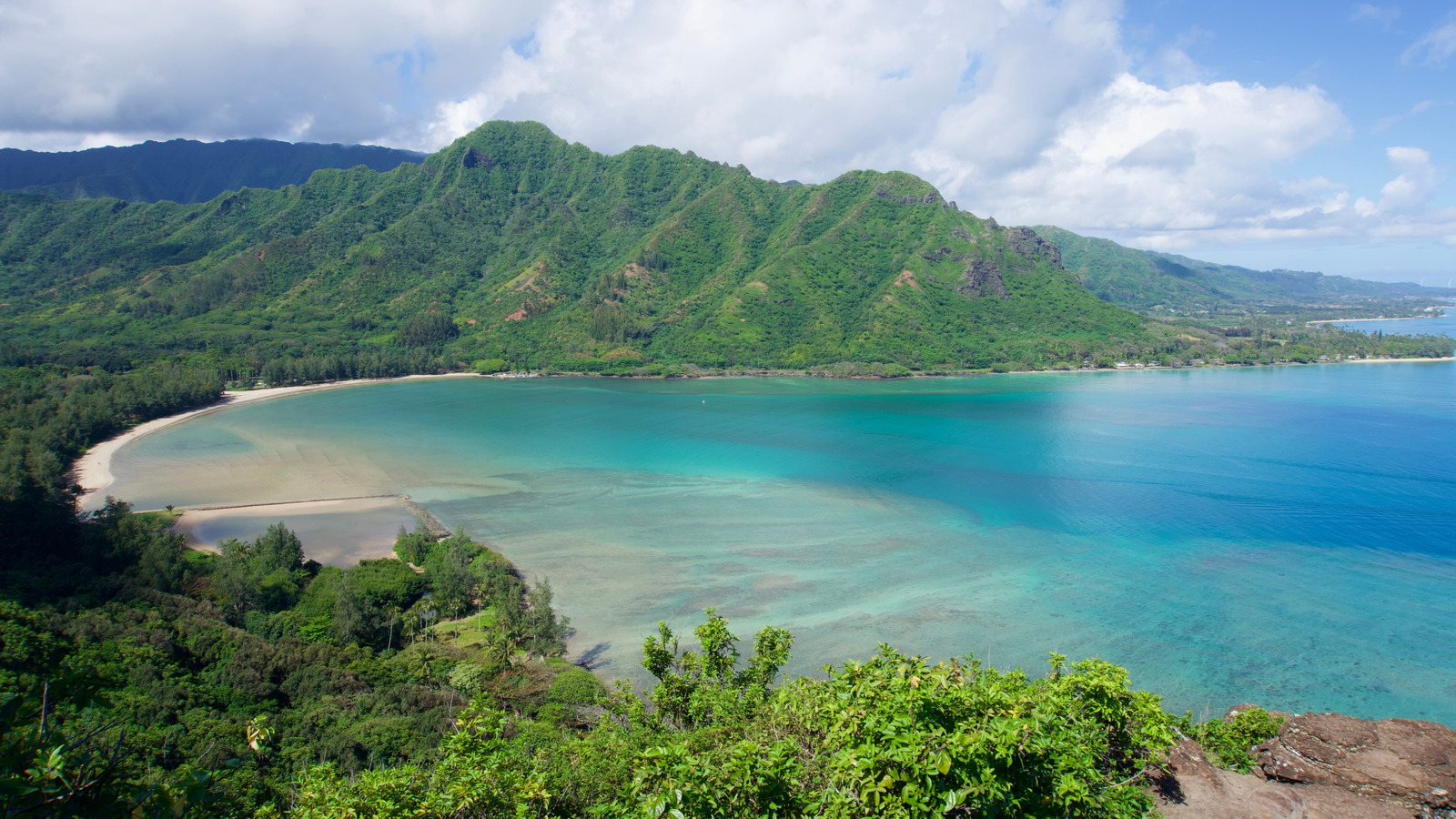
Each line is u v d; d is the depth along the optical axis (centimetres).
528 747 3934
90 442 16275
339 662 6253
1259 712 3238
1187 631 7262
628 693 3800
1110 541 9838
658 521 10675
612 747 2625
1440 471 13288
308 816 2033
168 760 4078
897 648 6881
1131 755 2541
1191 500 11638
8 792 850
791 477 13250
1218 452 14975
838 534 10100
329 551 9656
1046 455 14888
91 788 979
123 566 8356
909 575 8638
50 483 12094
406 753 4703
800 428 18075
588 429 17938
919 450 15400
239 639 6294
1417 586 8319
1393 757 2477
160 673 5391
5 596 6619
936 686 2002
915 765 1645
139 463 14575
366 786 2019
